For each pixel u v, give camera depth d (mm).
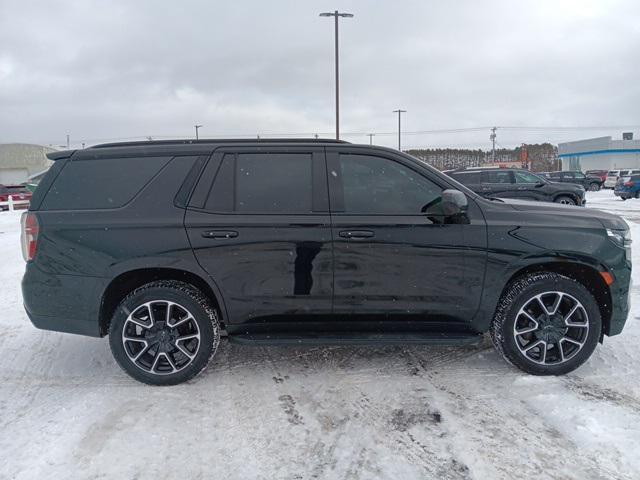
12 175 48500
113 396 3502
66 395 3537
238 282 3574
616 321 3697
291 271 3566
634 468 2607
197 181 3643
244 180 3654
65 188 3670
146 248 3516
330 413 3227
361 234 3535
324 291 3588
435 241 3559
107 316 3744
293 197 3625
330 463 2701
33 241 3592
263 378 3764
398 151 3730
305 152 3715
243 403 3373
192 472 2633
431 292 3604
